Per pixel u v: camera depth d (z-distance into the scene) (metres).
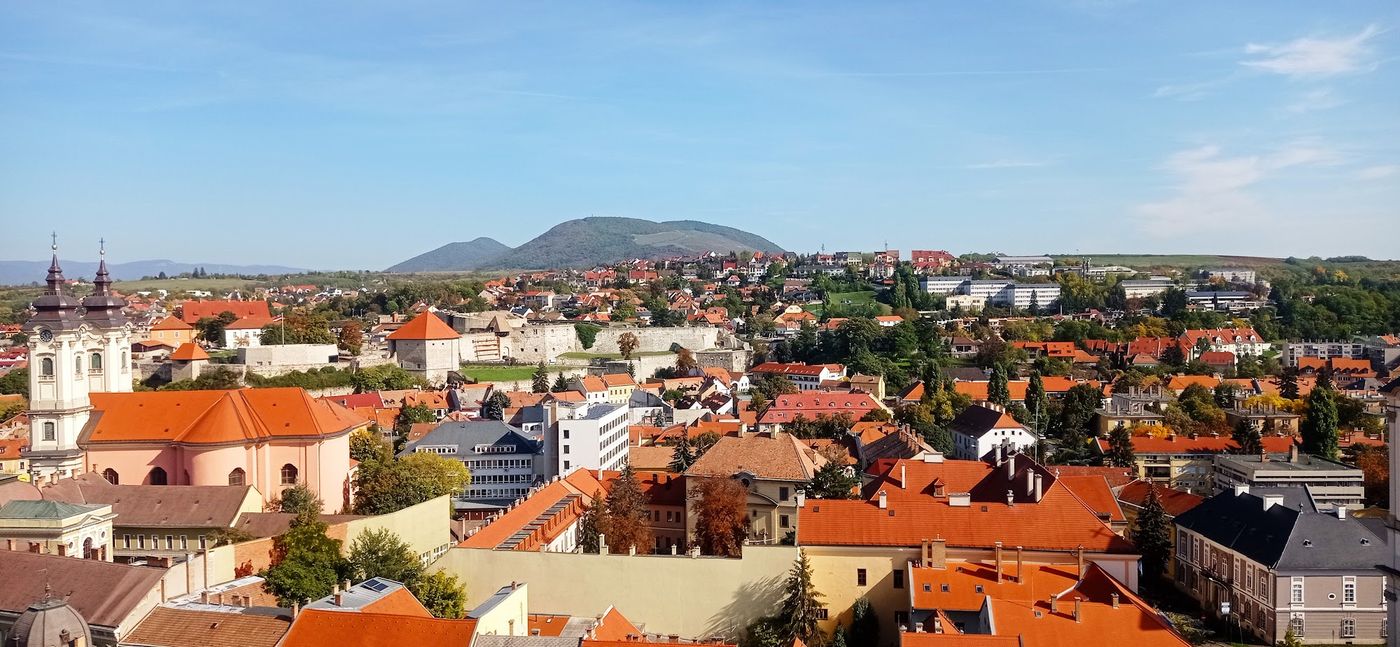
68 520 121.25
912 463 166.25
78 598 97.75
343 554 137.50
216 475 165.12
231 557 122.06
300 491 162.38
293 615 92.19
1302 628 130.50
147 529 140.25
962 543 130.38
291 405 177.38
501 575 136.75
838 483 177.50
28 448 162.88
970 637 93.38
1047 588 120.62
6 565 103.31
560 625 116.75
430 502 159.62
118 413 169.12
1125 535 164.75
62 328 162.50
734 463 183.00
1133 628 101.00
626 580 134.12
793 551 131.62
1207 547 150.88
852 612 131.75
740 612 132.00
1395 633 76.88
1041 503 134.75
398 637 86.62
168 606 97.56
